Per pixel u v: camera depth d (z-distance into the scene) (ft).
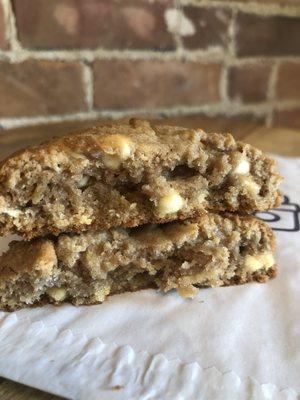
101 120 1.31
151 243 0.69
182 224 0.71
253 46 1.50
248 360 0.56
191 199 0.70
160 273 0.71
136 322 0.62
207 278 0.70
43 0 1.17
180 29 1.37
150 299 0.67
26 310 0.65
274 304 0.65
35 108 1.27
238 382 0.53
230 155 0.70
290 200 0.93
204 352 0.57
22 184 0.64
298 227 0.83
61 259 0.67
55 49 1.23
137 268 0.70
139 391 0.51
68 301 0.68
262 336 0.59
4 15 1.15
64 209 0.66
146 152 0.66
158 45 1.36
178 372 0.54
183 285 0.69
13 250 0.70
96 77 1.31
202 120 1.35
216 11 1.40
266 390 0.52
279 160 1.09
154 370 0.54
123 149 0.64
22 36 1.18
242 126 1.31
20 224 0.65
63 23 1.21
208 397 0.51
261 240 0.72
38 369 0.54
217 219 0.71
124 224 0.68
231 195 0.71
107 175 0.67
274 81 1.59
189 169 0.70
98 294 0.67
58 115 1.30
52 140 0.70
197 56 1.42
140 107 1.40
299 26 1.55
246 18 1.45
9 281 0.64
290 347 0.57
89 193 0.67
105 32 1.27
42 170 0.64
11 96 1.23
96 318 0.63
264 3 1.46
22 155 0.63
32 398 0.52
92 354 0.56
